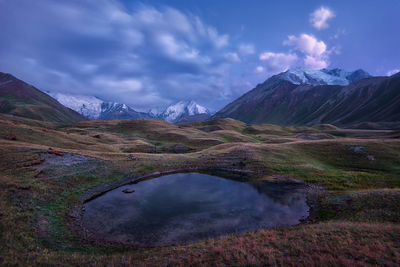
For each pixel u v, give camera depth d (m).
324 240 15.58
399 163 45.03
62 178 34.06
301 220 24.75
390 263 11.94
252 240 17.19
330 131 161.88
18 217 19.69
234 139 118.00
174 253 15.61
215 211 27.52
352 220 21.75
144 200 31.67
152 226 23.08
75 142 67.31
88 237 20.30
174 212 27.11
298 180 42.94
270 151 61.38
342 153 54.84
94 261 14.27
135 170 47.66
